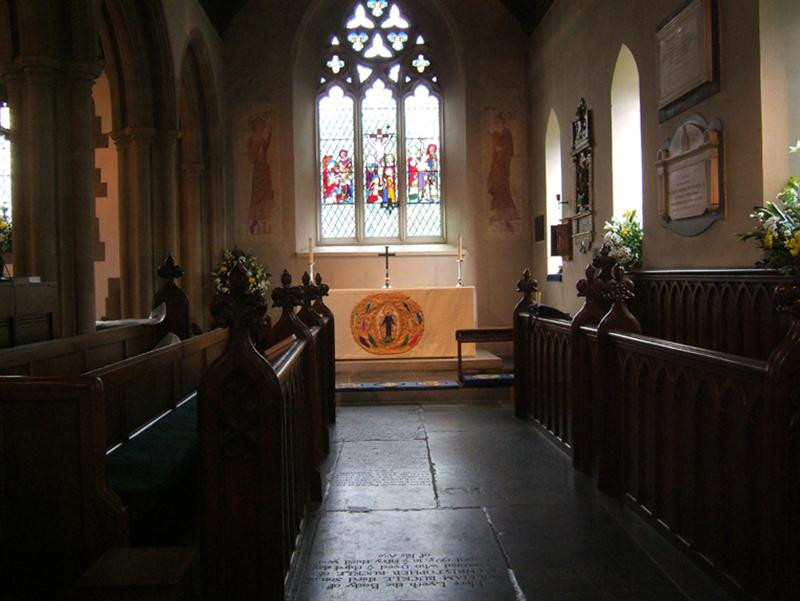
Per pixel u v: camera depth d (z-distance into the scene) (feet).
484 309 40.98
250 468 8.89
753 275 17.88
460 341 26.86
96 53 22.75
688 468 10.91
